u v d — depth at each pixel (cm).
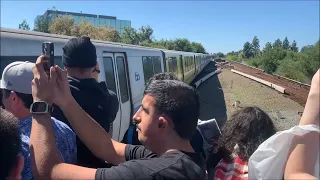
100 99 281
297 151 138
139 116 180
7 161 130
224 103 1897
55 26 3691
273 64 4966
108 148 212
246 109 254
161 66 1266
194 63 2734
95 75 314
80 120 200
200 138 306
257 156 151
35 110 174
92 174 159
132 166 158
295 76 4203
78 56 272
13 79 203
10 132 132
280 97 2059
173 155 163
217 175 237
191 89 178
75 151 219
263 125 243
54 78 188
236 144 237
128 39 5578
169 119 169
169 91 171
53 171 162
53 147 168
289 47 14838
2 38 384
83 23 3853
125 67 791
